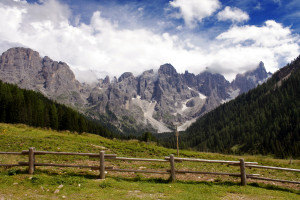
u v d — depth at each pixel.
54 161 17.27
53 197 9.47
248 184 13.91
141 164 19.86
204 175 16.36
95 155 12.89
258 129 147.12
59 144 26.42
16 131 37.31
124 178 13.36
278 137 122.31
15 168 13.38
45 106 109.81
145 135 92.00
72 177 12.31
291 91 171.25
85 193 10.17
